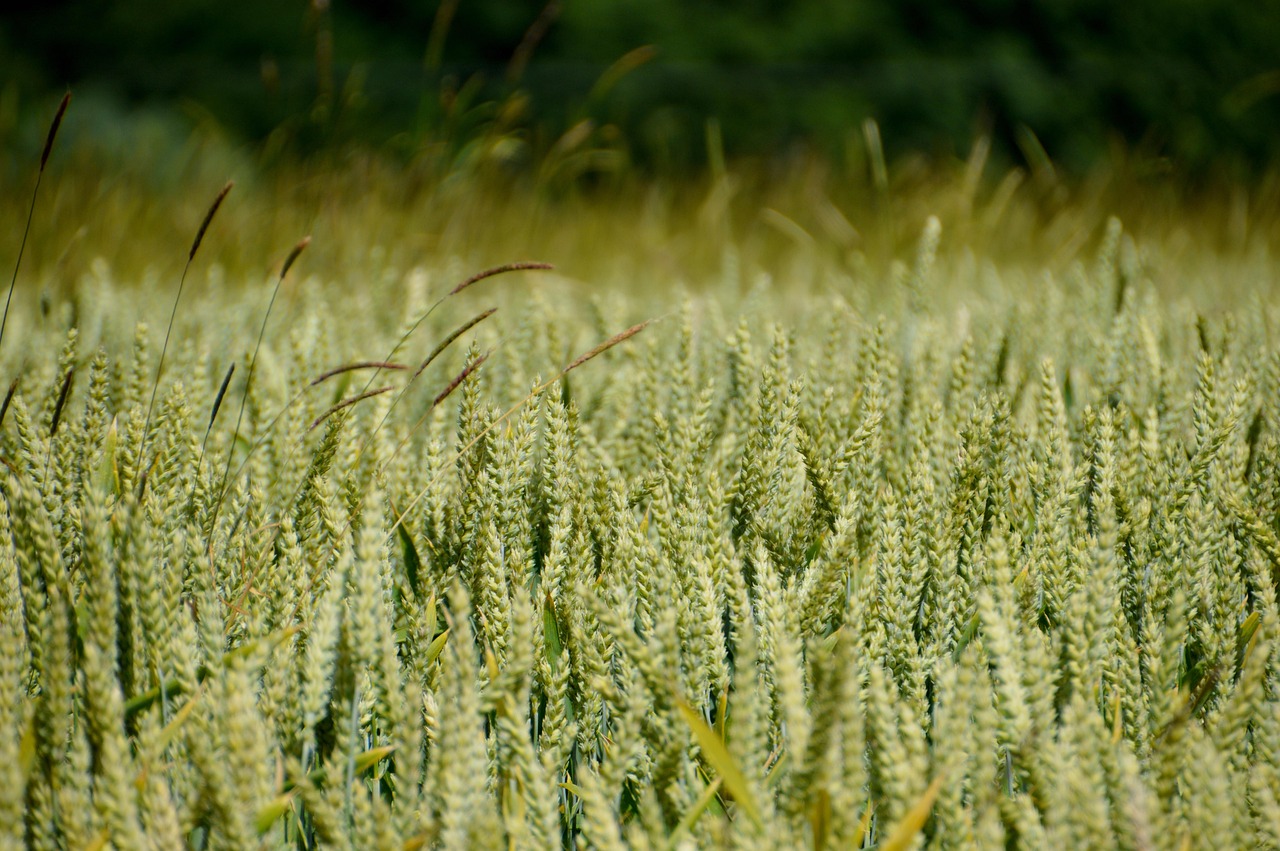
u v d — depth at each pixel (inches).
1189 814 28.9
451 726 27.8
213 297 80.7
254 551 37.5
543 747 32.8
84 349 64.1
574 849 32.7
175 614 31.7
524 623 29.8
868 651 34.7
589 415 56.1
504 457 38.4
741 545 41.1
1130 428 42.5
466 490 40.1
